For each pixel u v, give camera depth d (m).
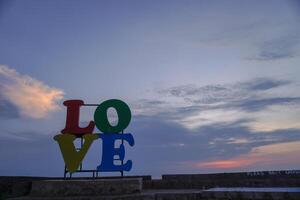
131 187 13.71
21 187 15.87
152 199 12.96
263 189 13.22
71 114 14.86
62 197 12.91
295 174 16.38
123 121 15.00
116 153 14.67
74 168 14.30
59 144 14.58
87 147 14.56
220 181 16.88
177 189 17.14
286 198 11.20
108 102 15.17
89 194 13.24
